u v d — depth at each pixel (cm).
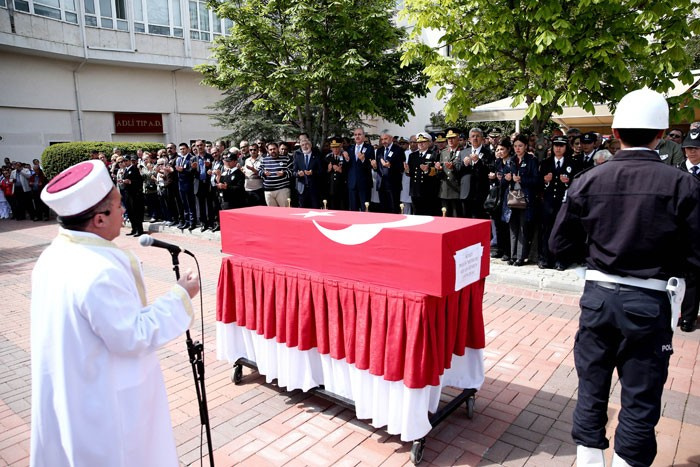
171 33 2162
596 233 241
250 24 1023
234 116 1778
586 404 255
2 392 425
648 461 237
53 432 185
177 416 367
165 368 451
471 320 341
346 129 1628
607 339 244
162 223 1243
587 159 668
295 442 330
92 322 175
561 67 654
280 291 369
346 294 330
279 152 980
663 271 231
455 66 731
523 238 693
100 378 181
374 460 308
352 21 1022
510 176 679
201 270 801
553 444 318
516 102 657
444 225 319
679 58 602
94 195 186
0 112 1808
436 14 663
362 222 337
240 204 998
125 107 2147
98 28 1952
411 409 296
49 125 1948
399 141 1081
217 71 1166
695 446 307
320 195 962
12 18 1689
